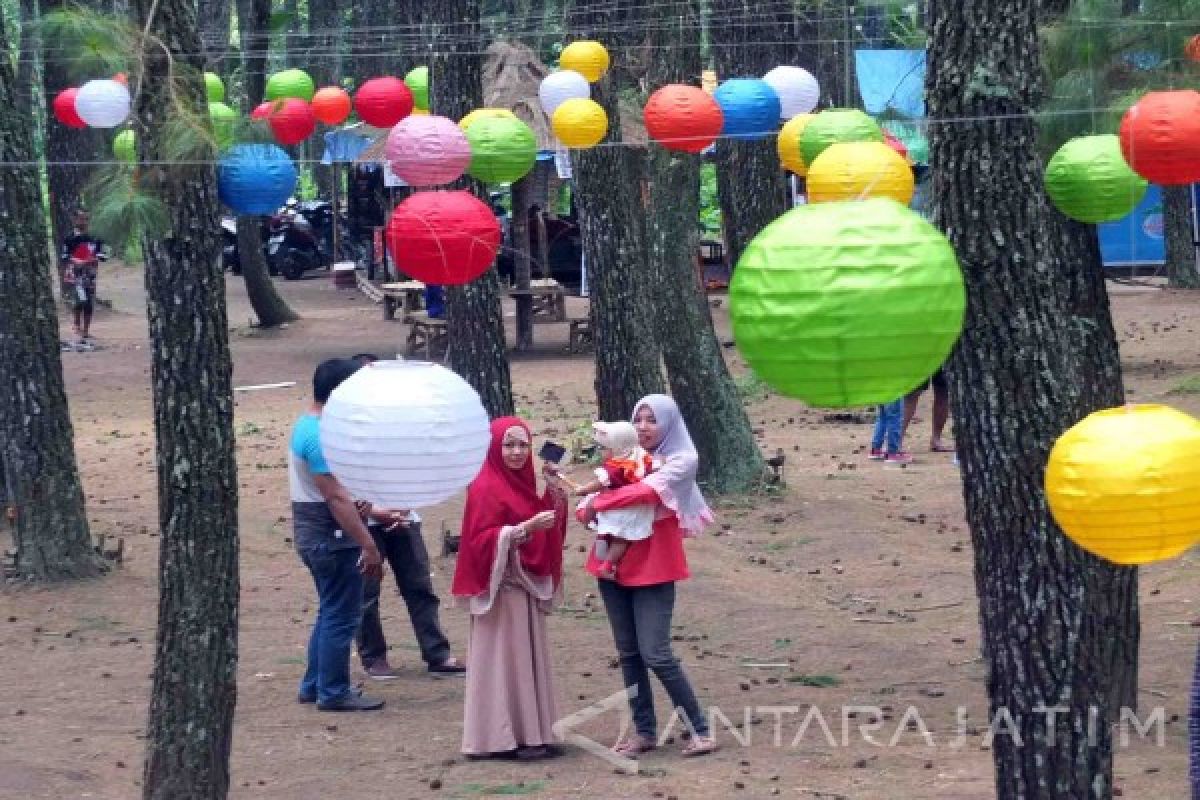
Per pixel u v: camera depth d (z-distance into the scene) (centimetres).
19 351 1706
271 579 1762
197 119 880
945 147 806
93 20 902
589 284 2077
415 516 1412
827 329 512
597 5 2003
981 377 810
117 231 873
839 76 2627
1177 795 1035
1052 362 806
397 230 975
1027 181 798
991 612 834
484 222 979
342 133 3406
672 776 1126
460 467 777
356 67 4666
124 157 1158
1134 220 4716
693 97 1202
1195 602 1567
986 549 830
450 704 1337
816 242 517
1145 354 3241
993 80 793
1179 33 1005
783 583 1725
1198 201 4488
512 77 3619
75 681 1417
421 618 1420
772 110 1243
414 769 1161
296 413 3005
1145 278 4722
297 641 1531
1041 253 802
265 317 4300
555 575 1189
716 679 1395
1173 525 594
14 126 1698
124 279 5512
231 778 1144
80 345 3981
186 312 911
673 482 1143
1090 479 596
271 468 2388
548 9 4106
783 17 2680
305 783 1130
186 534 926
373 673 1409
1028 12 798
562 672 1416
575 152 2030
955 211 805
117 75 1036
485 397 1956
